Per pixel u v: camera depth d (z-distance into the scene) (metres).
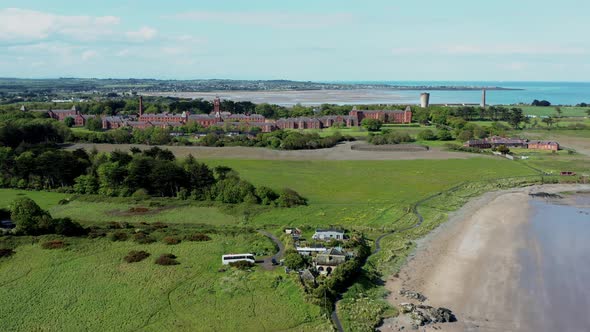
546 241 135.50
